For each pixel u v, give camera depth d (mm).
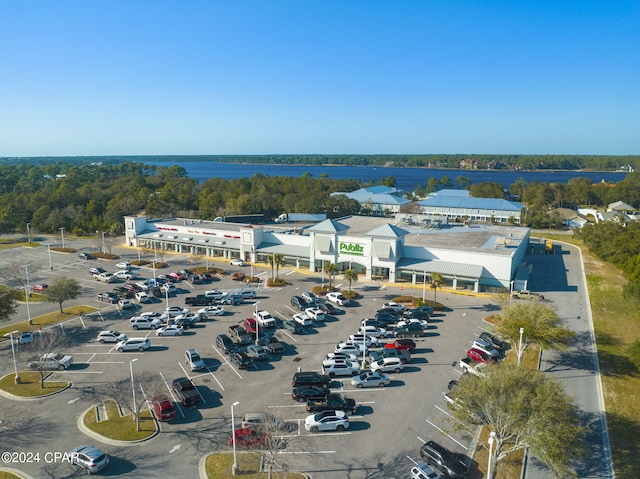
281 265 102062
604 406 48031
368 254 95875
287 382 52469
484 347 59094
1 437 41312
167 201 182125
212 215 171000
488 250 92625
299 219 172375
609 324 72000
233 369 55594
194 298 80062
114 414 45219
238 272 102375
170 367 55875
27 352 56938
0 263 111062
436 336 66188
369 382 51438
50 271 103812
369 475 36875
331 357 56812
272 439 36781
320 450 40125
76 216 157125
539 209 189375
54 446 40125
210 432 42500
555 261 116625
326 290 87375
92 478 35812
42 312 76125
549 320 55500
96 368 55438
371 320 70375
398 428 43625
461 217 181750
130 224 129500
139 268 106312
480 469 37938
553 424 34969
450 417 44719
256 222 172250
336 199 188625
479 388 37969
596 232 124938
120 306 79125
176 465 37656
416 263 93688
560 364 57750
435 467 37625
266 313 71375
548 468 38344
